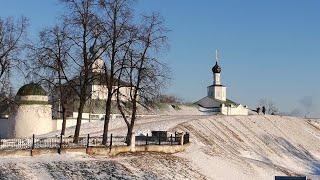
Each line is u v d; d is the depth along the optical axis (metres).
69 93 58.22
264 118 105.94
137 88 54.91
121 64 53.16
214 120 93.50
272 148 87.62
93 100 76.25
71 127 85.56
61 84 56.12
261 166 62.31
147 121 88.06
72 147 47.38
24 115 81.06
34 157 44.00
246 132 92.56
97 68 53.78
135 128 76.81
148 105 57.59
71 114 91.31
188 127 81.44
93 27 51.22
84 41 51.50
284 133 100.19
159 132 61.88
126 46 52.97
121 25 52.06
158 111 123.88
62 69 54.25
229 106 146.88
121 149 51.22
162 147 55.75
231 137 85.75
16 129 81.25
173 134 66.88
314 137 104.50
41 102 82.25
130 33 52.72
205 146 67.44
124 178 42.62
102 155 49.09
